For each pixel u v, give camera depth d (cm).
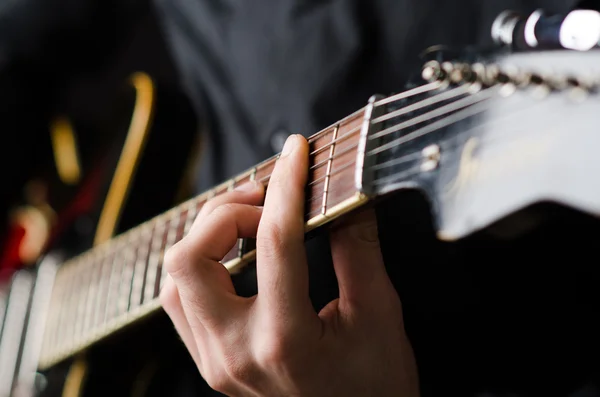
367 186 57
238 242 62
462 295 72
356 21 75
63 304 83
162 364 84
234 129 82
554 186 50
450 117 55
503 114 53
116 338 80
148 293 71
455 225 54
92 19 110
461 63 54
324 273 75
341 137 58
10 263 101
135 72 110
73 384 82
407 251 73
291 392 61
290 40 77
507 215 52
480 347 73
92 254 82
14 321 91
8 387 87
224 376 62
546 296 70
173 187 88
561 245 67
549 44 51
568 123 50
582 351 69
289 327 59
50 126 113
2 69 108
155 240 72
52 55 111
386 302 62
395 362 63
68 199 96
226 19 82
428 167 55
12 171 111
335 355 61
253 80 80
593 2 64
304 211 59
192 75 85
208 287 60
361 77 75
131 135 87
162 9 87
